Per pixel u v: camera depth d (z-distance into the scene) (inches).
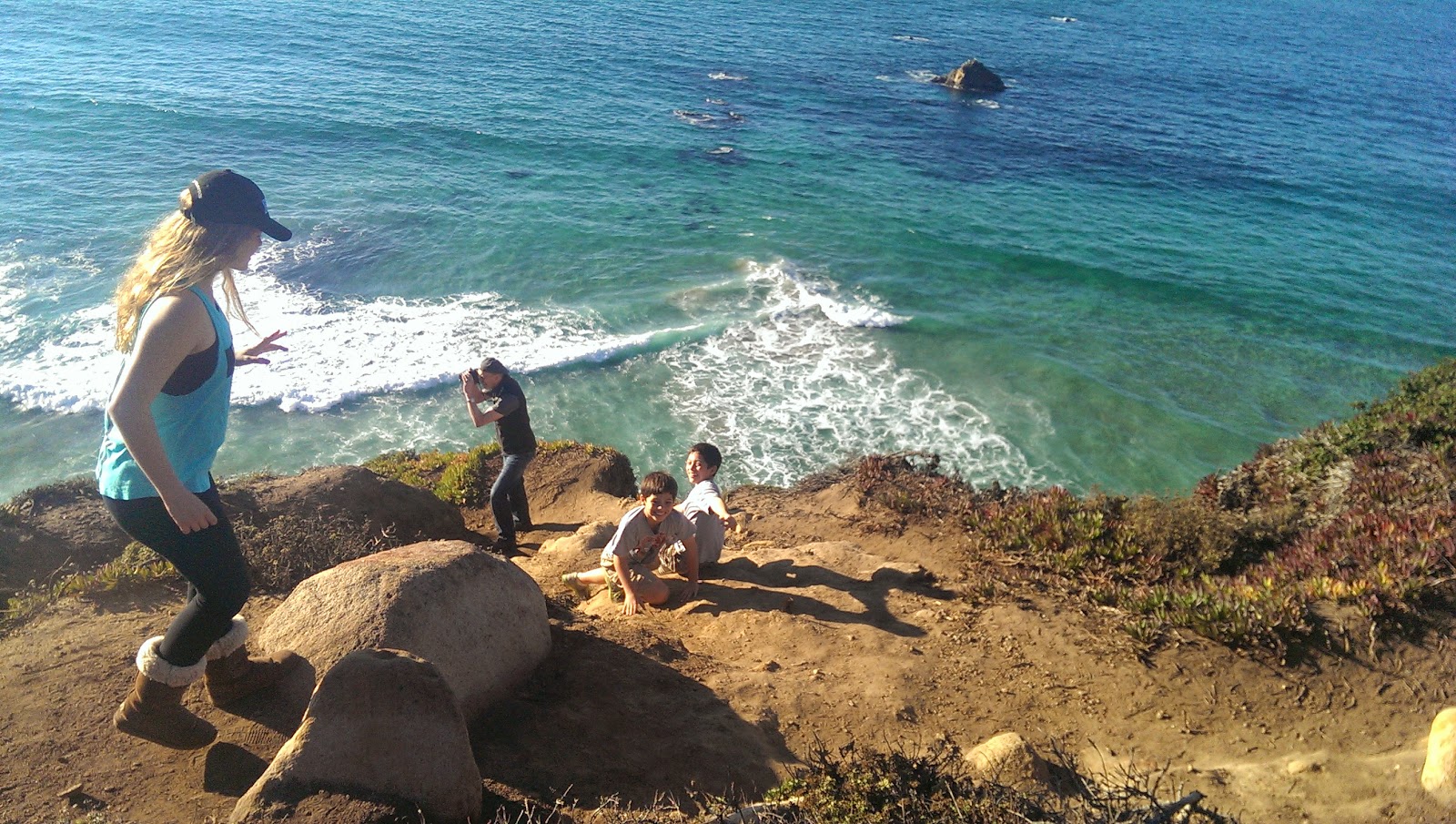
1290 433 764.0
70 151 1187.3
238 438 659.4
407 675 133.2
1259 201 1412.4
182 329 106.3
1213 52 2780.5
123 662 171.0
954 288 1012.5
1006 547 279.0
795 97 1791.3
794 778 158.7
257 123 1352.1
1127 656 211.2
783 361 810.8
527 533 375.6
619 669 193.9
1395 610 211.8
